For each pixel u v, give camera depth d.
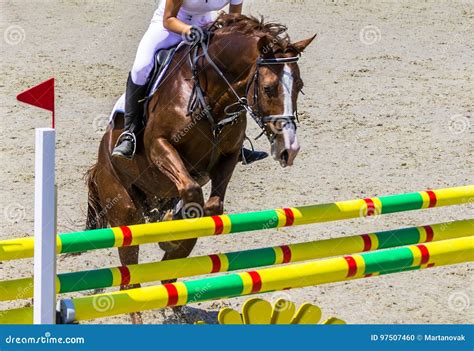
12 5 31.33
